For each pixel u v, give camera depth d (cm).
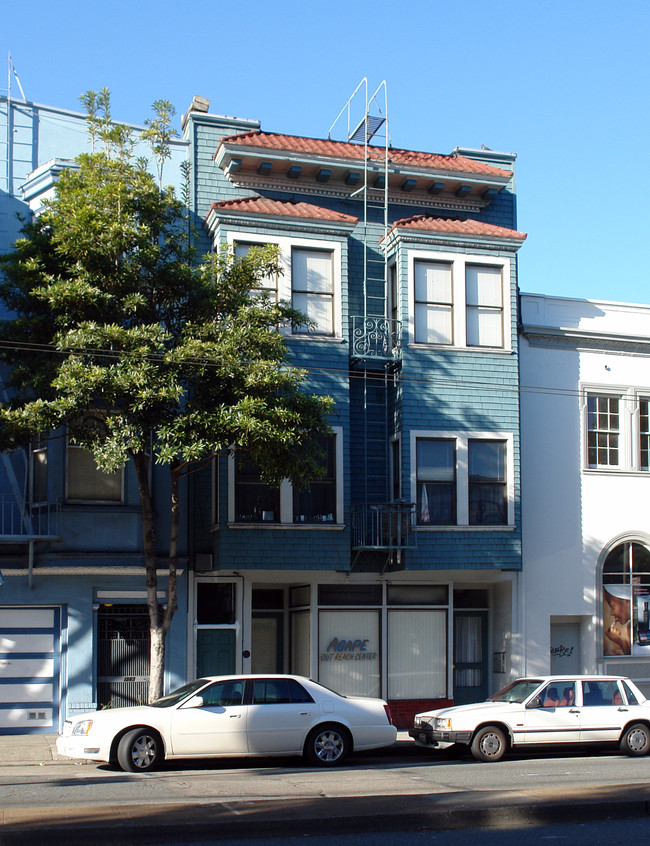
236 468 2058
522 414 2362
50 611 1989
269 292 2100
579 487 2391
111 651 2028
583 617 2377
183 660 2056
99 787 1296
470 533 2183
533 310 2417
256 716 1521
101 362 1652
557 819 1116
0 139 2211
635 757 1692
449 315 2245
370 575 2208
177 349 1620
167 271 1727
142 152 2275
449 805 1127
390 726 1598
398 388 2202
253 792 1243
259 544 2047
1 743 1822
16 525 2016
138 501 2031
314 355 2122
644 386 2477
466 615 2375
